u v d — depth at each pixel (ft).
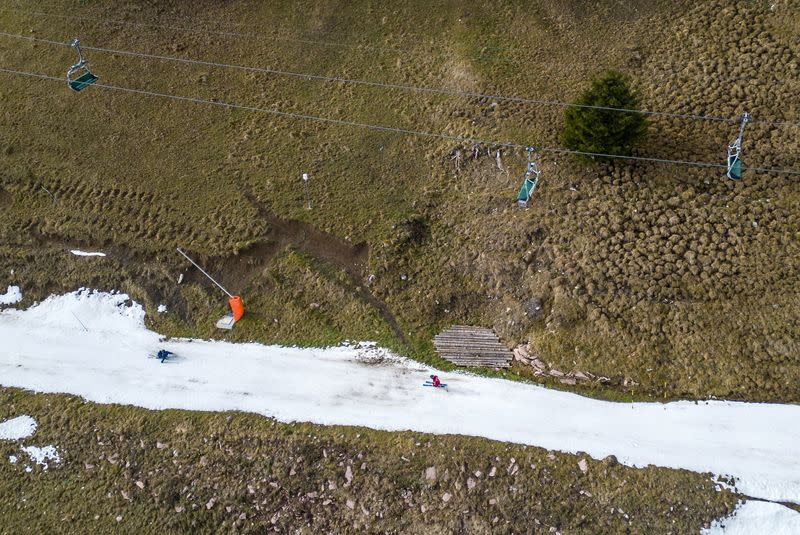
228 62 117.70
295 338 95.55
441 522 78.59
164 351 95.14
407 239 98.17
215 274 101.96
